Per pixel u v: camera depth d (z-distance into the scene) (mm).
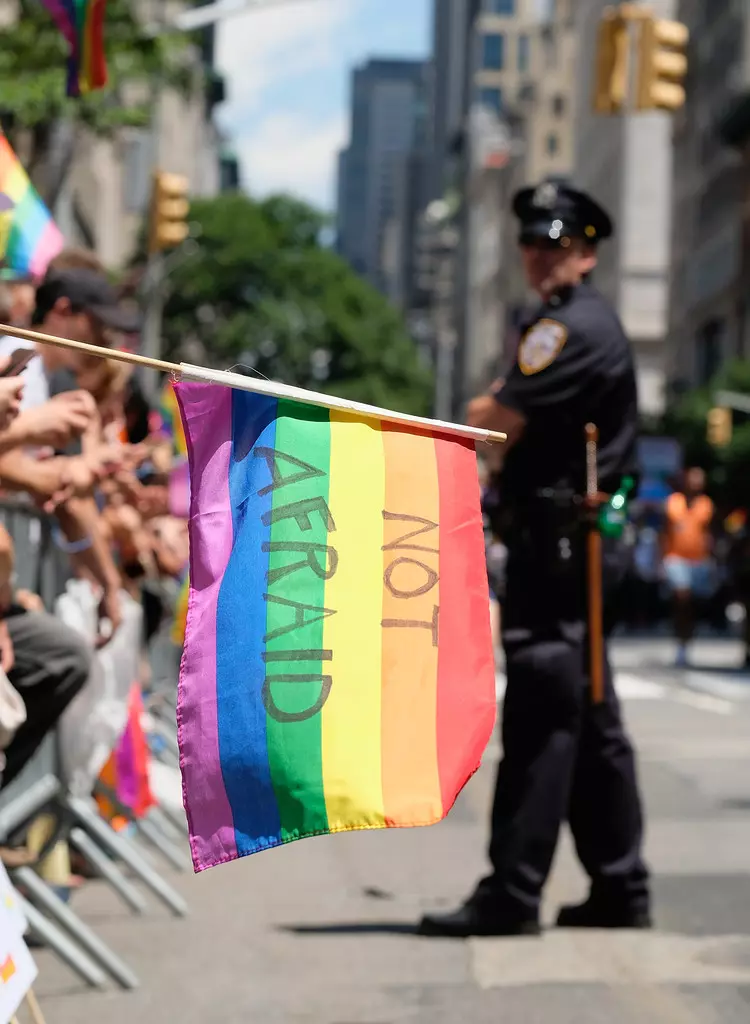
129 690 6863
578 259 6059
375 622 3740
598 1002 4945
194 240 63969
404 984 5203
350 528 3744
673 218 77688
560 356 5906
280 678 3656
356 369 67250
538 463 5977
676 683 18875
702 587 22188
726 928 6027
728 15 67125
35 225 7527
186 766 3604
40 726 5137
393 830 8672
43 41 19172
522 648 5914
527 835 5895
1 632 4777
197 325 65750
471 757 3775
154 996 5070
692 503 22172
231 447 3670
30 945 5770
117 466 5707
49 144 20172
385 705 3721
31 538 6422
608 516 5965
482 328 134500
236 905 6582
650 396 87750
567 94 114125
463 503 3838
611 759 5988
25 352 4141
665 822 8617
